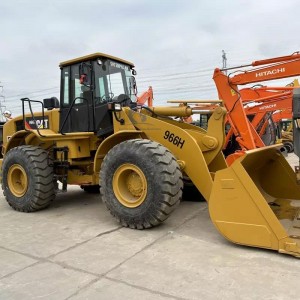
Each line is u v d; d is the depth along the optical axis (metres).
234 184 3.60
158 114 5.25
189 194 5.87
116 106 4.91
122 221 4.45
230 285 2.85
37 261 3.47
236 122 5.23
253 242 3.53
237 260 3.33
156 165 4.13
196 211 5.19
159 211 4.13
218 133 4.69
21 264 3.41
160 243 3.86
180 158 4.46
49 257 3.57
